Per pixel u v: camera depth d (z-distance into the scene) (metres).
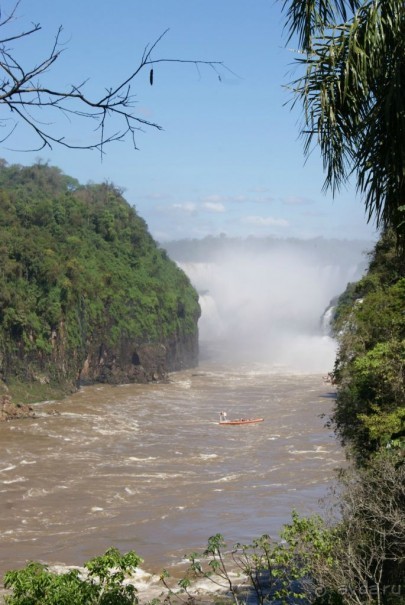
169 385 90.44
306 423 61.66
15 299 79.25
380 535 13.80
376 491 14.21
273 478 43.69
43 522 35.97
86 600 10.41
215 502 38.75
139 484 42.91
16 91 4.45
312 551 12.70
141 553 31.08
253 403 74.06
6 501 39.28
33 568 10.76
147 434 58.38
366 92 8.30
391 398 25.08
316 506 36.66
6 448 52.16
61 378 81.62
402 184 8.34
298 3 8.49
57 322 82.06
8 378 77.06
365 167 8.51
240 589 23.00
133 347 93.88
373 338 30.45
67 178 146.75
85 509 38.03
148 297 101.12
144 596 25.77
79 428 60.31
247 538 32.16
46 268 83.38
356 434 28.12
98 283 93.19
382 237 35.69
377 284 35.97
